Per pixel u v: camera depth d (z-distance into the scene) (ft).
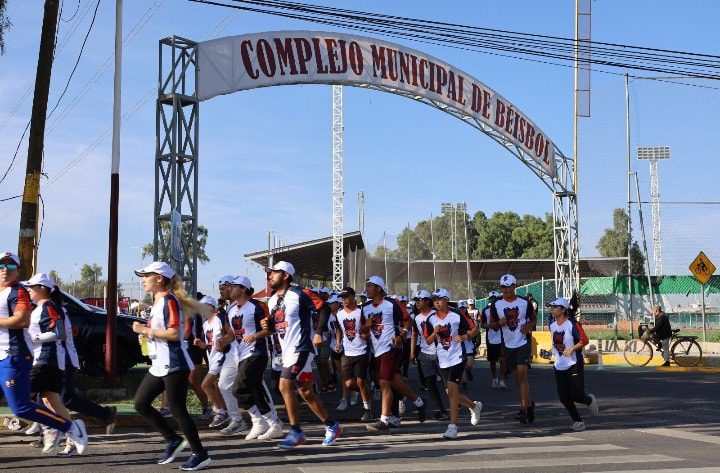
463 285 164.55
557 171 88.38
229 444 30.89
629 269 92.73
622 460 27.07
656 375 67.46
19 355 25.25
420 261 116.98
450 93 74.54
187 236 54.70
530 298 62.75
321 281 201.87
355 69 65.82
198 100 55.57
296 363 29.43
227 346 33.40
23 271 46.85
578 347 34.47
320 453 28.68
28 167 47.70
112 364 42.86
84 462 26.48
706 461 26.84
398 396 38.22
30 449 29.12
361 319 35.96
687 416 39.81
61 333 27.12
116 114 44.06
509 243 309.01
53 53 48.73
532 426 36.52
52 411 26.08
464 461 26.91
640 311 96.02
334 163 230.27
